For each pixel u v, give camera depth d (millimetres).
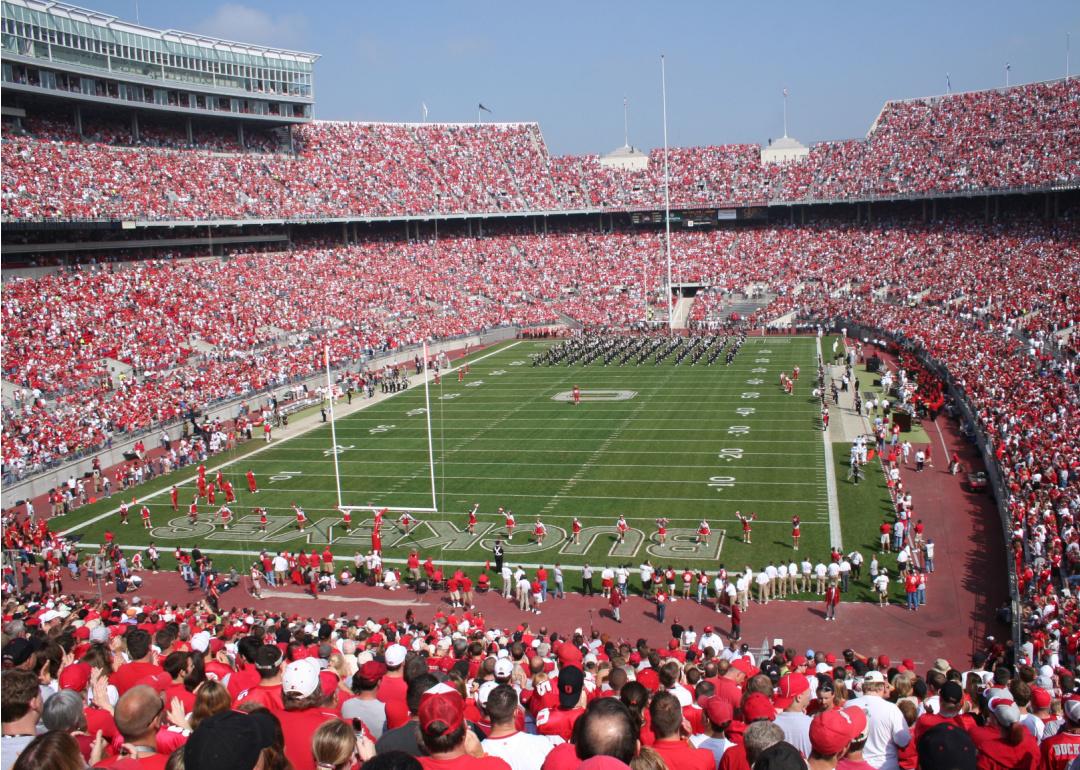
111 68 68062
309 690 6438
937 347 54375
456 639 15977
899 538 28484
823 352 64062
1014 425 35219
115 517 36031
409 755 4352
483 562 29719
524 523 32781
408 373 64312
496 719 6449
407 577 28828
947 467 37156
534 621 25438
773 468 37625
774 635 23891
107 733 7430
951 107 93875
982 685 11109
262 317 64688
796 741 7340
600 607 26250
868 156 92938
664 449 41125
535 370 63156
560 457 40562
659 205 95312
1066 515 24391
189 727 7090
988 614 24281
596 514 33250
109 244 64875
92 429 43625
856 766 6195
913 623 24094
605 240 94688
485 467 39625
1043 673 13922
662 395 52688
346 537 32594
